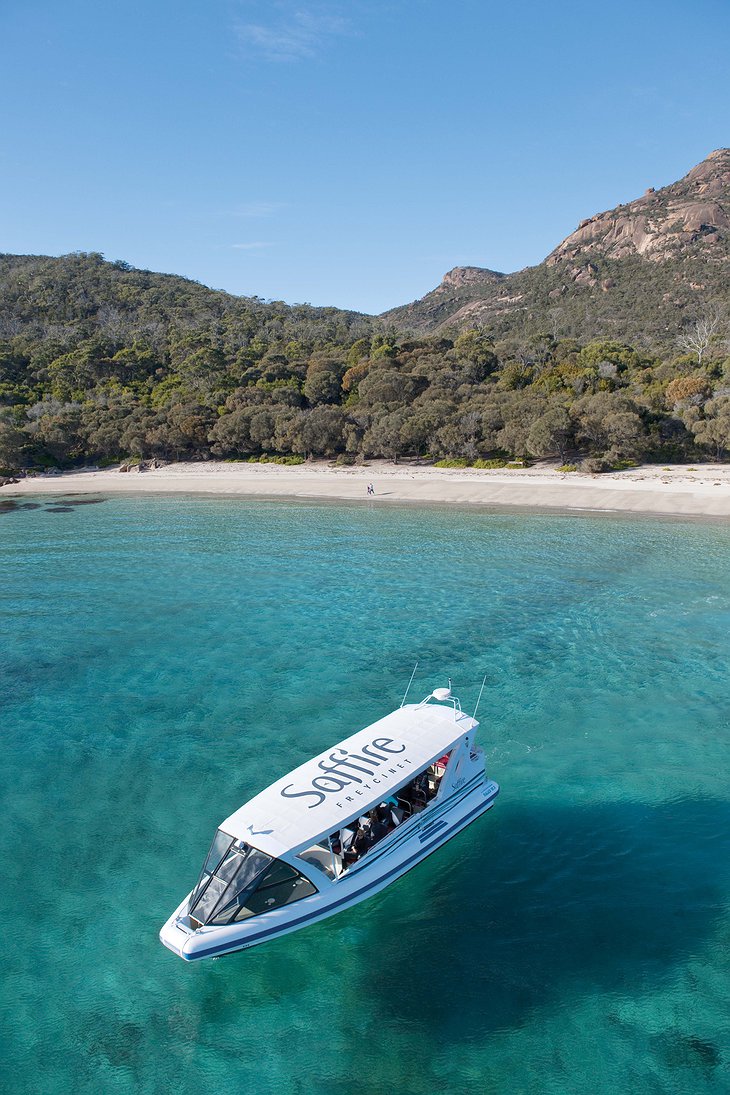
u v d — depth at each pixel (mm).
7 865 17844
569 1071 12281
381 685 28453
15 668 30672
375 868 15578
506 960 14727
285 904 14242
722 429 81875
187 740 24172
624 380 107312
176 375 142000
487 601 39406
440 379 114312
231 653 32125
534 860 17828
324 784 15914
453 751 17734
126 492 88938
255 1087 12141
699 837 18641
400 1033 13109
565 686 28062
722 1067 12320
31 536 60656
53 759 23000
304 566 48250
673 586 41500
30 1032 13234
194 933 13461
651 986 14000
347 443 100688
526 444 87125
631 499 69000
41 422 111688
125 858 18125
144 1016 13594
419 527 61531
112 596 41469
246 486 88625
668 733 24172
